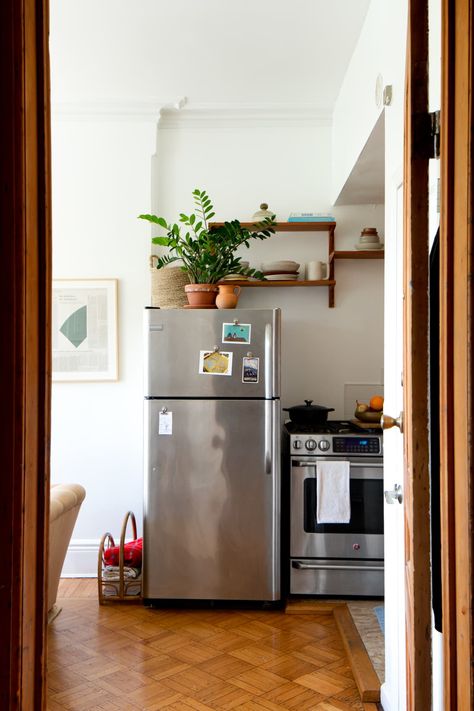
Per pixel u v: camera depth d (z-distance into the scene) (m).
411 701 1.38
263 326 4.15
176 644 3.63
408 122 1.35
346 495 4.19
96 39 3.82
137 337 4.86
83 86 4.52
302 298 4.93
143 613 4.12
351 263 4.91
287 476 4.57
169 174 4.96
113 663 3.39
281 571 4.58
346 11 3.48
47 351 1.12
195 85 4.50
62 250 4.87
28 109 1.04
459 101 1.15
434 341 1.60
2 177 1.00
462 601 1.16
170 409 4.17
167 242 4.39
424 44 1.29
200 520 4.16
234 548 4.15
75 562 4.84
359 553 4.26
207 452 4.16
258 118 4.92
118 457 4.86
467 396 1.12
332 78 4.38
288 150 4.95
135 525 4.61
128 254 4.88
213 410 4.16
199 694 3.06
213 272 4.44
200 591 4.16
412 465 1.28
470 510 1.12
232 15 3.54
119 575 4.27
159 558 4.16
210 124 4.95
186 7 3.45
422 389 1.28
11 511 1.01
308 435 4.26
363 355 4.91
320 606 4.13
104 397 4.86
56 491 3.87
